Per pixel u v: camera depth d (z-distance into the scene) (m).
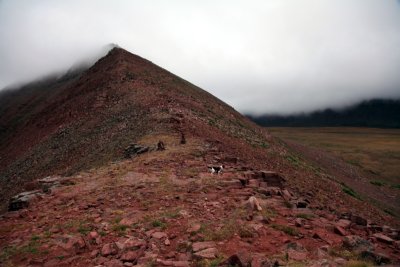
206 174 20.62
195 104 58.91
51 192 19.16
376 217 32.09
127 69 72.25
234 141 41.47
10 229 13.91
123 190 18.17
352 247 10.77
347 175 77.94
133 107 50.78
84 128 51.75
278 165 38.59
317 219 13.96
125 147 33.12
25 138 74.06
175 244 11.23
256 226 12.23
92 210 15.45
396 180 85.44
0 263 10.84
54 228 13.34
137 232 12.41
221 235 11.52
